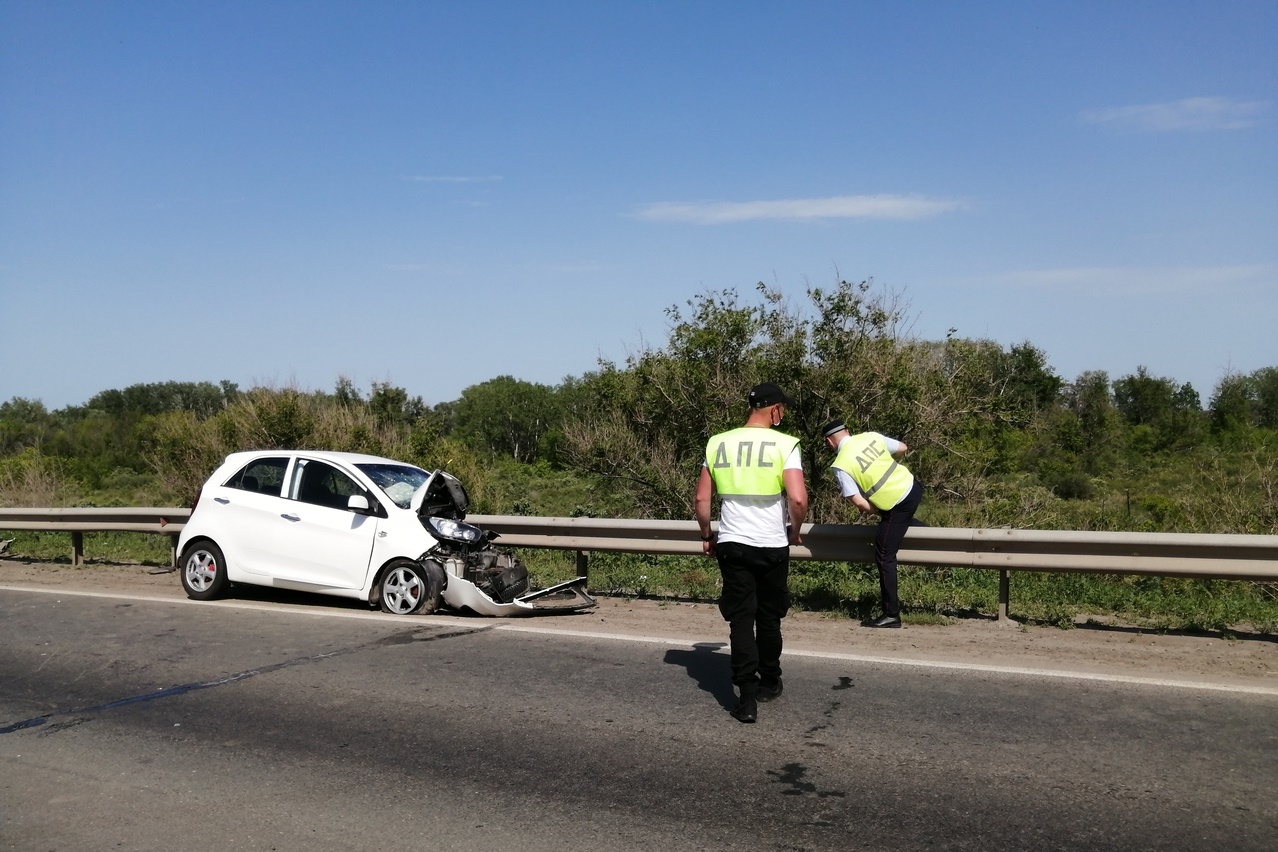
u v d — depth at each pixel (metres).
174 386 68.31
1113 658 7.70
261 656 8.09
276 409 20.02
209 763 5.67
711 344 14.72
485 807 4.96
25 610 10.30
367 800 5.09
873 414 13.95
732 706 6.52
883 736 5.88
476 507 18.34
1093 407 38.41
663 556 13.02
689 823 4.72
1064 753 5.55
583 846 4.50
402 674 7.44
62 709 6.77
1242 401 38.38
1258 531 11.34
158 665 7.87
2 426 45.91
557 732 6.07
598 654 8.00
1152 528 12.86
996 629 8.79
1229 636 8.34
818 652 7.87
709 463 6.37
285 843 4.60
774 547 6.20
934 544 9.12
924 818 4.73
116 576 12.99
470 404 55.91
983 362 14.63
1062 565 8.64
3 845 4.62
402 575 9.82
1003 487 14.36
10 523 14.26
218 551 10.70
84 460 36.75
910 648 8.06
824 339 13.98
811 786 5.14
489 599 9.56
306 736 6.10
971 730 5.96
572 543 10.76
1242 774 5.21
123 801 5.14
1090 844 4.43
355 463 10.60
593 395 16.05
